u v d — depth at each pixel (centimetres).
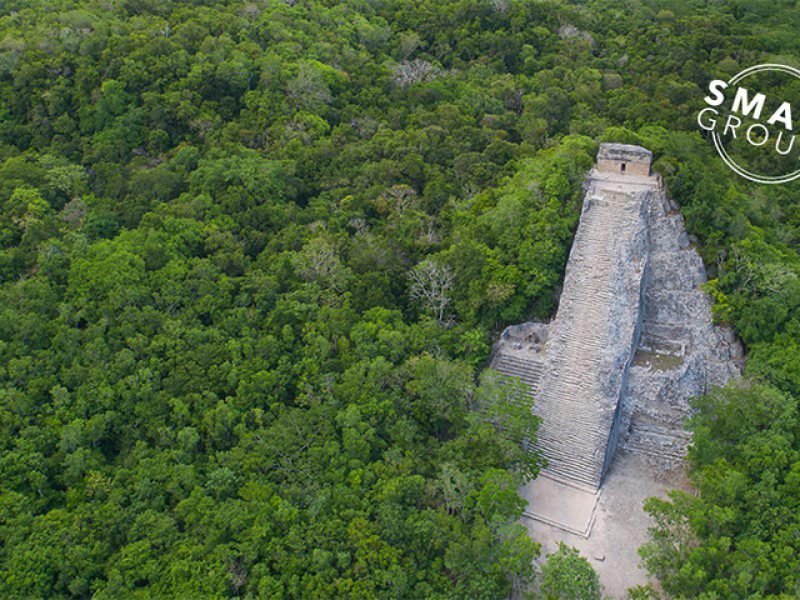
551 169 7994
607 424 6500
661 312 7362
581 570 5225
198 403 6600
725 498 5812
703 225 7525
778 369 6788
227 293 7538
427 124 10144
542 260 7356
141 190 8688
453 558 5409
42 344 7044
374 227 8612
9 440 6266
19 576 5325
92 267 7475
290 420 6462
